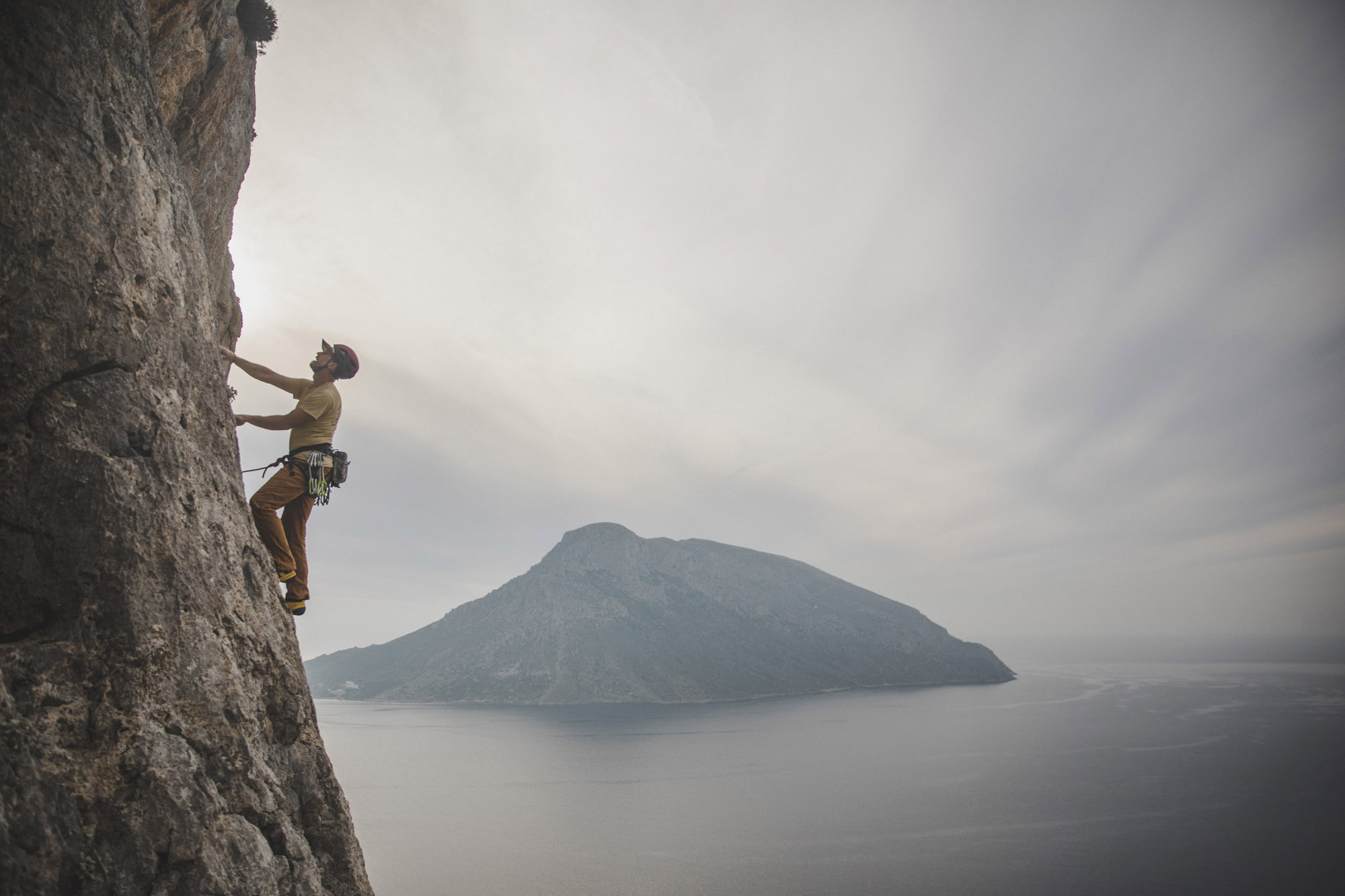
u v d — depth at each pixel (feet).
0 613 16.05
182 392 21.35
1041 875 345.51
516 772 645.51
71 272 18.43
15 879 13.29
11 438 16.72
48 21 18.76
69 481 17.24
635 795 558.56
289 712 22.54
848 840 422.00
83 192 19.12
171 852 16.55
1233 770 602.44
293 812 21.81
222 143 35.50
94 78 20.11
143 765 16.69
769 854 392.88
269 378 25.36
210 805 17.84
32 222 17.72
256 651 21.45
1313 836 415.23
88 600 16.98
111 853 15.60
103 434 18.26
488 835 432.25
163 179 22.79
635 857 384.68
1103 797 524.11
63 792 15.15
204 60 29.89
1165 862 367.25
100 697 16.58
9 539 16.31
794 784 592.19
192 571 19.57
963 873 350.64
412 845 405.18
